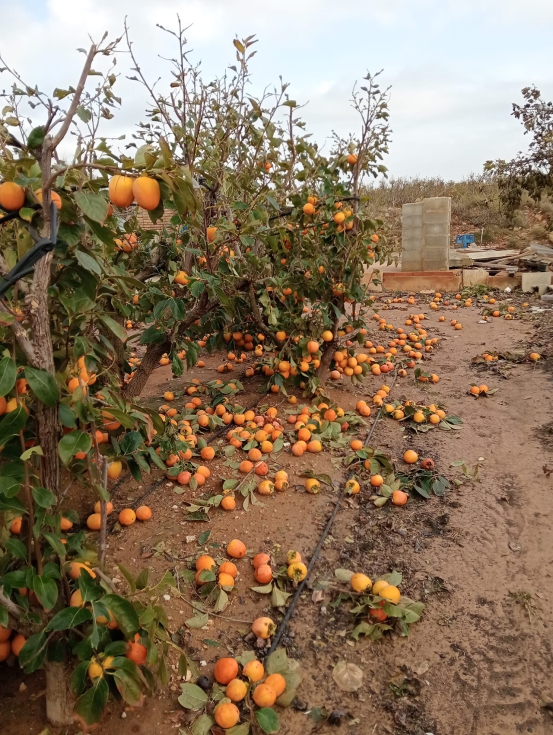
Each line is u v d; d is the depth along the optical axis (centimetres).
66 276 197
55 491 192
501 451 434
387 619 266
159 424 240
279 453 427
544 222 1972
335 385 576
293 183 490
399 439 462
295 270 505
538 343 705
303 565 295
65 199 176
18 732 209
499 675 238
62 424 191
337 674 239
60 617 174
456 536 331
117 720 216
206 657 246
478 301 1009
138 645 204
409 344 737
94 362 226
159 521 344
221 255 430
